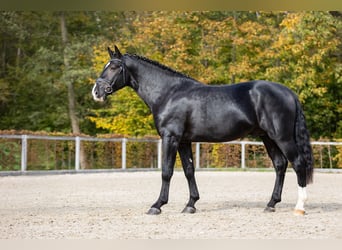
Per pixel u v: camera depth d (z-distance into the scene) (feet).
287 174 68.69
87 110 98.22
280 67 85.10
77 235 22.71
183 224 25.45
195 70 85.97
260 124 27.55
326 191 44.11
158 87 28.81
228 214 28.63
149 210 28.60
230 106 27.63
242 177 62.13
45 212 29.66
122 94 84.69
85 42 91.81
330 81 89.10
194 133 28.07
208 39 85.46
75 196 38.58
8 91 99.09
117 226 24.90
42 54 92.53
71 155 68.90
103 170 68.39
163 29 83.92
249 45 86.63
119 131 87.56
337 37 90.27
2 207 32.09
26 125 101.76
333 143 78.23
